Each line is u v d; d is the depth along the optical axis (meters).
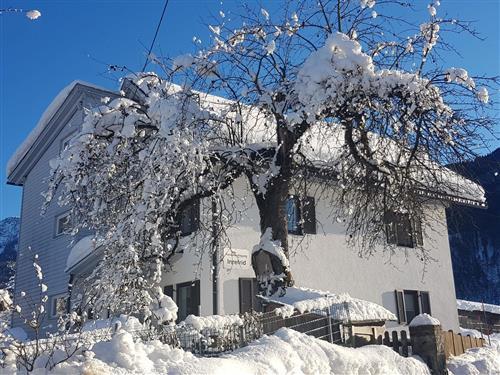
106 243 11.31
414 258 19.97
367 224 13.37
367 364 8.50
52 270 20.41
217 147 11.87
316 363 7.77
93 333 8.39
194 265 14.02
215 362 6.41
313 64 10.48
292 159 12.43
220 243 13.45
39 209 22.53
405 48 11.97
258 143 12.61
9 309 7.21
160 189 10.66
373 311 12.10
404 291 19.42
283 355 7.39
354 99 10.91
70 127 21.59
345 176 12.84
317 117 11.23
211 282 14.88
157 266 11.55
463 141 11.34
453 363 11.48
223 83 11.85
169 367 6.02
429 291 20.14
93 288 11.55
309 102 10.51
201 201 13.63
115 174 11.90
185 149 10.57
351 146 11.88
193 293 15.42
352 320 11.30
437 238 21.05
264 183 12.61
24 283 22.12
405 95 10.81
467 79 10.92
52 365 5.54
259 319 9.34
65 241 20.02
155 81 12.16
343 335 10.90
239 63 11.90
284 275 11.94
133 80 12.31
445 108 10.89
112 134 12.33
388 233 14.24
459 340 13.90
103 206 11.84
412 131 11.14
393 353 9.52
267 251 12.12
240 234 15.57
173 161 10.55
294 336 8.17
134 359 5.90
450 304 20.62
